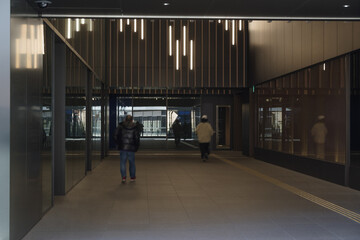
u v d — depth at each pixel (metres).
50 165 7.41
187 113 21.98
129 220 6.51
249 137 18.45
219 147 21.97
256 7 6.77
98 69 15.34
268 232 5.81
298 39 12.58
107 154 18.89
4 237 4.95
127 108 21.83
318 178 11.42
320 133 11.34
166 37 19.27
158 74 19.22
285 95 14.13
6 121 4.95
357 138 9.41
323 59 10.80
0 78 4.95
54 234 5.69
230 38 19.34
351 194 8.93
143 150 21.81
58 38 8.19
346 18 7.56
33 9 6.09
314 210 7.28
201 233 5.74
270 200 8.21
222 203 7.89
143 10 6.91
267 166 14.66
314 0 6.33
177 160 16.95
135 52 19.19
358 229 5.99
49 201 7.34
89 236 5.59
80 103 11.00
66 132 8.91
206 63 19.31
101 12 6.96
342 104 10.05
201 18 7.53
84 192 9.12
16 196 5.23
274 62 14.95
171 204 7.78
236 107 21.66
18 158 5.31
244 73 19.33
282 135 14.44
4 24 4.96
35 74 6.20
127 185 10.16
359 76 9.24
